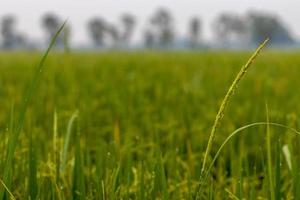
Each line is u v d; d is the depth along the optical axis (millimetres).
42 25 156375
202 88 9641
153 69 15359
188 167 3768
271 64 18078
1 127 5605
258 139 4977
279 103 7410
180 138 4980
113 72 14086
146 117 6086
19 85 10062
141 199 2629
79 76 12312
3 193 2146
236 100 7891
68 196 2959
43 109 6504
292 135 4629
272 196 2305
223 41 168000
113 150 3107
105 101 7652
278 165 2516
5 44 176250
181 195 3211
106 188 2719
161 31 170625
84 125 5246
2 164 2857
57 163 2969
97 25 172625
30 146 2594
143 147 4242
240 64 16906
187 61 20375
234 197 2658
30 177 2566
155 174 2629
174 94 8289
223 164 3857
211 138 1943
